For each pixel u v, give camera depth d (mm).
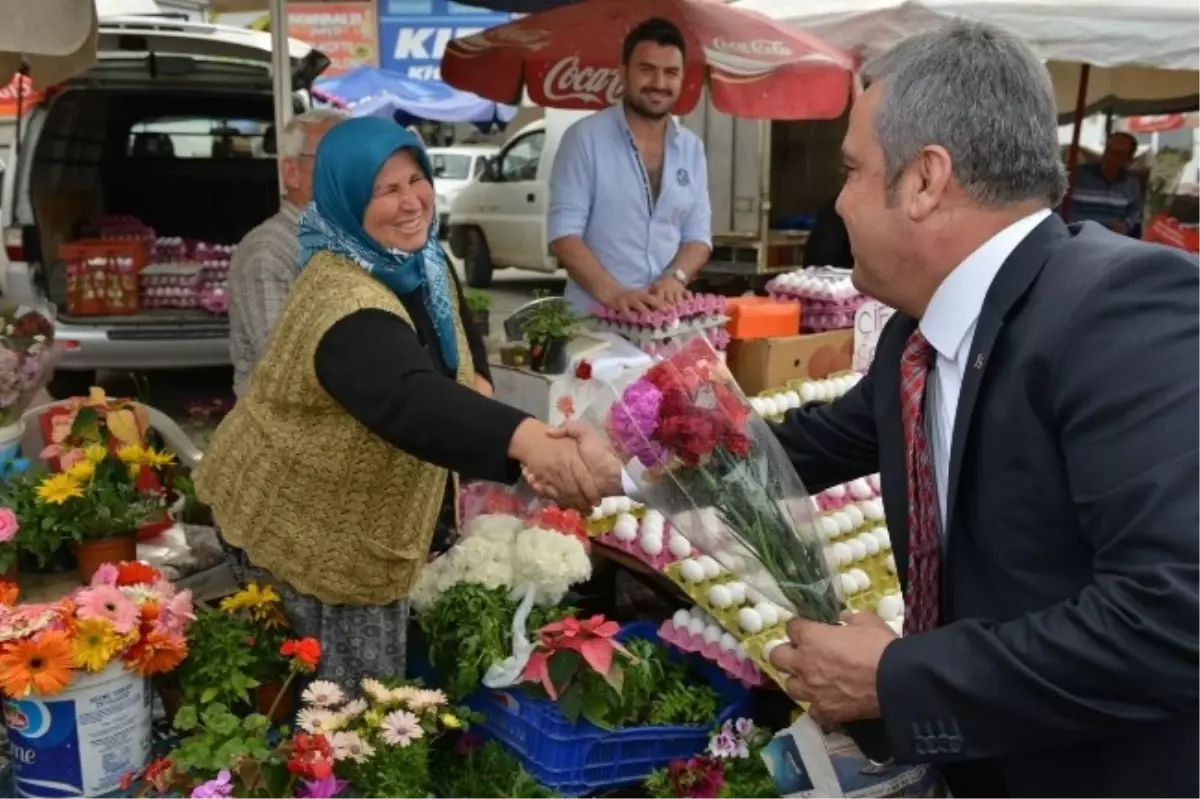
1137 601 1192
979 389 1398
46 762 1905
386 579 2105
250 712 2234
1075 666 1228
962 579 1465
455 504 2688
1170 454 1203
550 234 3932
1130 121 12375
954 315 1436
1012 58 1372
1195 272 1286
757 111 4668
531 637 2312
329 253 2008
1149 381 1234
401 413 1756
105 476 2611
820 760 1639
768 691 2512
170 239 7215
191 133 7707
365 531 2053
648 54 3822
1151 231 7375
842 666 1425
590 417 1766
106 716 1929
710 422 1653
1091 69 7652
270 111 7777
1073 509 1336
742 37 4508
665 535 2590
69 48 2092
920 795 1651
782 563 1687
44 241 6617
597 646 2227
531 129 13148
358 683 2180
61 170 7133
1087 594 1257
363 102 9164
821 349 3967
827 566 1748
